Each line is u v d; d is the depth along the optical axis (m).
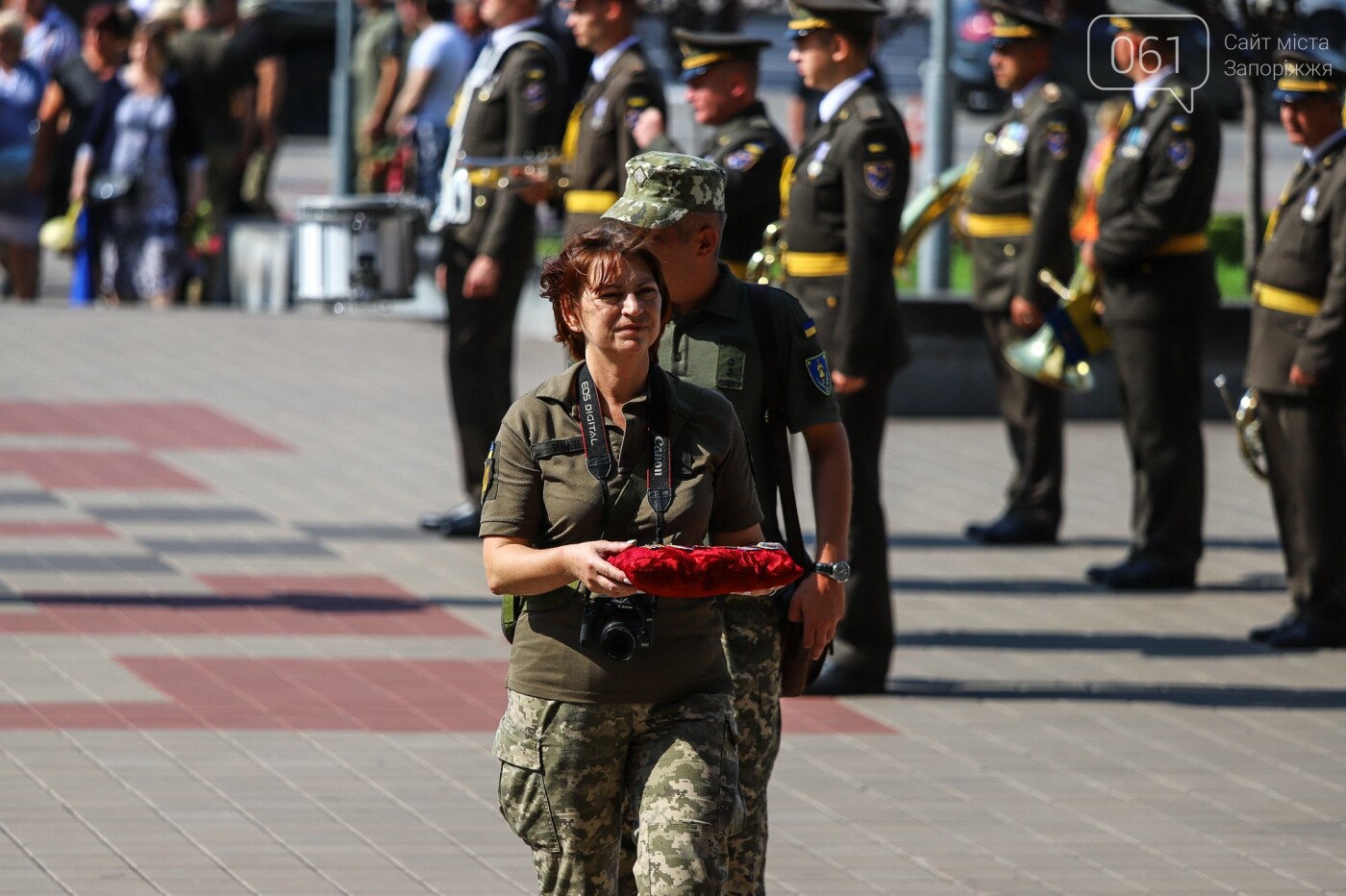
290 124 90.69
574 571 12.88
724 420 13.82
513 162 30.48
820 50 22.86
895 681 24.94
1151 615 28.91
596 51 28.70
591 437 13.44
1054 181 32.22
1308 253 26.17
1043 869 18.38
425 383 45.41
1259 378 26.72
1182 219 29.42
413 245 35.25
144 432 38.75
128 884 16.98
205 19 58.25
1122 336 30.06
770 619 15.49
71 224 54.84
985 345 44.00
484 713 22.70
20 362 44.72
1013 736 22.70
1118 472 39.47
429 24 54.97
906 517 35.09
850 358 22.67
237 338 49.41
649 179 15.12
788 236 23.25
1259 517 36.25
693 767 13.21
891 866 18.33
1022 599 29.72
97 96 54.69
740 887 15.36
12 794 19.12
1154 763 21.84
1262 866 18.62
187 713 22.09
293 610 26.88
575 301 13.54
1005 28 33.56
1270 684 25.30
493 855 18.19
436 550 30.98
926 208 35.22
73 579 27.91
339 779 20.16
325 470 36.44
